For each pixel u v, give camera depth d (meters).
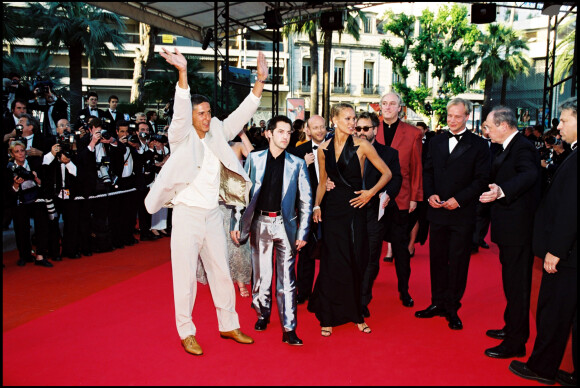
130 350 3.71
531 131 12.43
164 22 12.55
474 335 4.13
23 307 4.75
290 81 38.50
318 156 4.25
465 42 30.84
